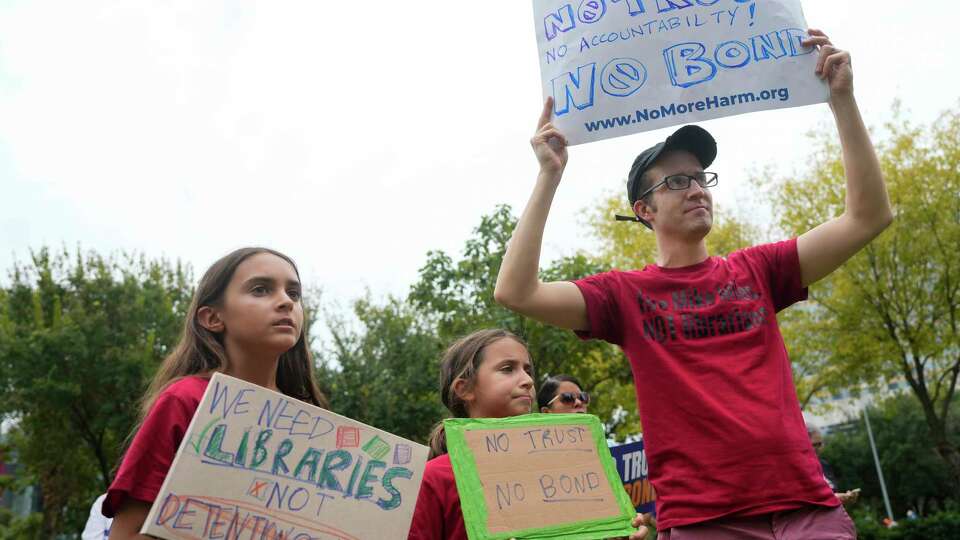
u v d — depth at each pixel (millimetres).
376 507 2189
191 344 2652
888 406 21891
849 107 2764
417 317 16312
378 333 15609
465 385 3404
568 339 12305
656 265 2945
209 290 2662
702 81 2840
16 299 17875
